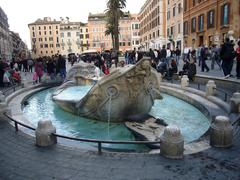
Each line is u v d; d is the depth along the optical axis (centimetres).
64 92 1340
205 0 3553
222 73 1739
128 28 10400
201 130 857
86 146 691
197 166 515
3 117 866
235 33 2817
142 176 481
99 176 484
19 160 557
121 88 870
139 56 2112
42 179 477
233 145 609
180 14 4719
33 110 1190
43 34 11175
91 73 1692
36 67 1934
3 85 1695
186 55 2662
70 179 475
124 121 922
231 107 878
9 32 10719
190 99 1229
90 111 952
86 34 10919
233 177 474
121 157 562
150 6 7181
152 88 941
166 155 555
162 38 5938
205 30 3600
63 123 966
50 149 612
